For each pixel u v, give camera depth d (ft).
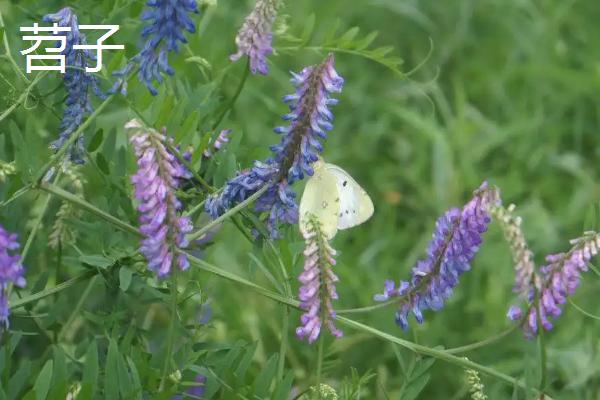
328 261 15.78
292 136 16.56
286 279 17.65
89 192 23.38
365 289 29.35
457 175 34.14
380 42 40.11
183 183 18.94
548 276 16.49
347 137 37.11
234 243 29.89
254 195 17.04
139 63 16.98
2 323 16.83
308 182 18.17
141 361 17.07
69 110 18.11
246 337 27.17
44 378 15.47
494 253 30.50
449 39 40.29
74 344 22.24
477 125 36.04
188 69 22.72
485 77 39.17
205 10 25.58
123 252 18.94
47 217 22.24
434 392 27.66
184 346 18.26
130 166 19.58
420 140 35.76
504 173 36.14
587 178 35.04
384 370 27.35
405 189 34.99
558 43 40.52
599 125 37.78
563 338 28.07
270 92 35.32
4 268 15.01
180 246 15.67
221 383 17.58
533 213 32.81
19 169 17.30
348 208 19.16
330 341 21.61
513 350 28.14
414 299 17.26
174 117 17.26
